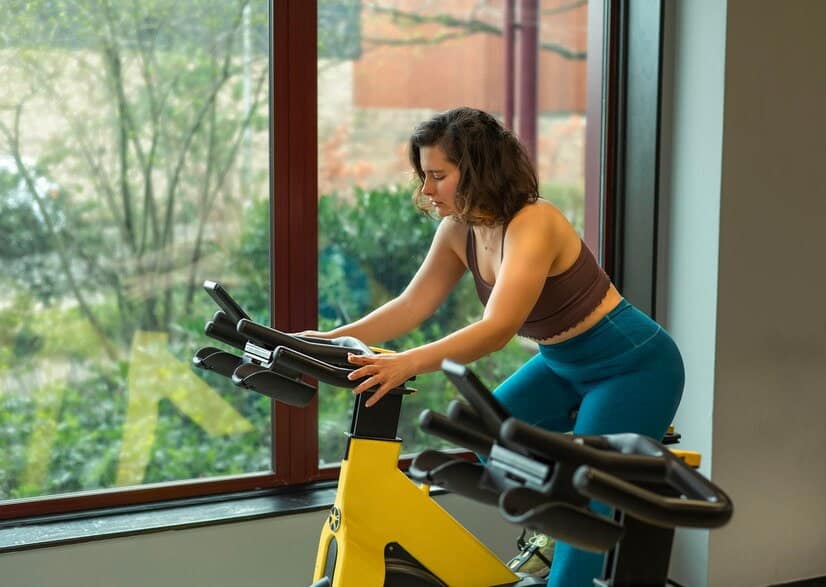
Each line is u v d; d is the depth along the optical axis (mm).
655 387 2221
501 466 1520
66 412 2691
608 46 3184
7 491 2643
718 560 3043
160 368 2789
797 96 3000
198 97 2762
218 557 2684
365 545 1993
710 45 2936
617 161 3225
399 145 3053
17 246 2609
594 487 1312
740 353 3010
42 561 2482
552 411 2443
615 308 2262
